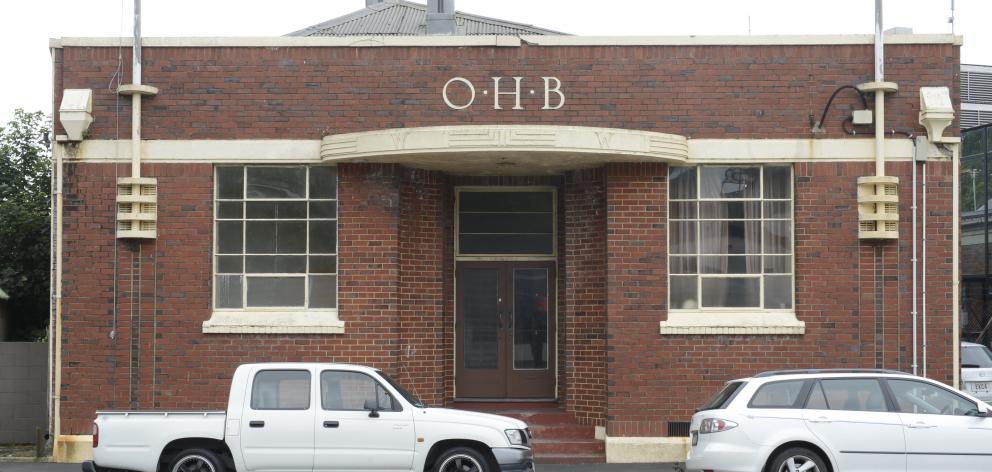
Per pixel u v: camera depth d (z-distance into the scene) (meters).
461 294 18.44
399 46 16.78
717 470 12.18
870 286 16.62
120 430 12.51
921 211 16.62
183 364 16.70
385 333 16.64
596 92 16.72
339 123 16.81
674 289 16.88
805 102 16.77
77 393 16.72
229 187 17.03
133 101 16.77
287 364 12.80
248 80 16.89
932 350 16.55
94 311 16.77
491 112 16.70
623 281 16.67
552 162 16.69
